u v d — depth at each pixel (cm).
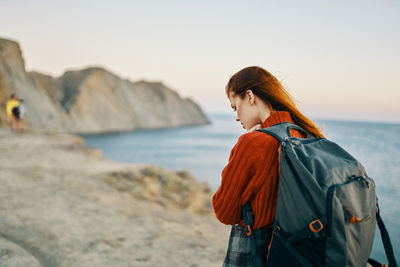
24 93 5003
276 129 103
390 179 1738
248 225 103
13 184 490
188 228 417
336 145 103
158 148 4484
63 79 8212
